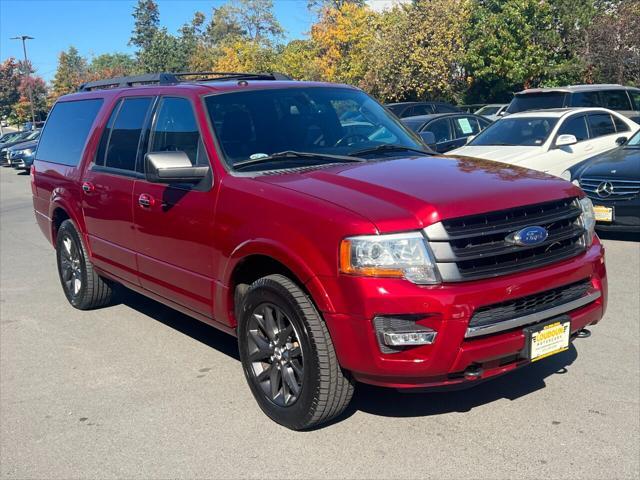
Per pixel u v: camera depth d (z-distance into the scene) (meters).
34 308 6.91
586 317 3.89
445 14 26.73
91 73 82.38
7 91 80.69
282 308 3.83
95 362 5.29
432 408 4.20
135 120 5.46
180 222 4.61
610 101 14.35
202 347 5.53
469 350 3.40
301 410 3.79
